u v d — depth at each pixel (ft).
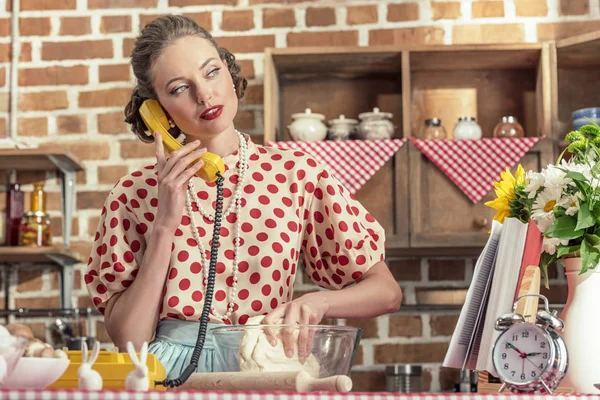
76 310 11.33
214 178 5.92
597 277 4.99
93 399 3.26
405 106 10.96
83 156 11.93
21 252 10.76
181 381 4.30
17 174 11.87
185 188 5.88
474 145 10.73
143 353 3.72
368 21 11.89
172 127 6.53
